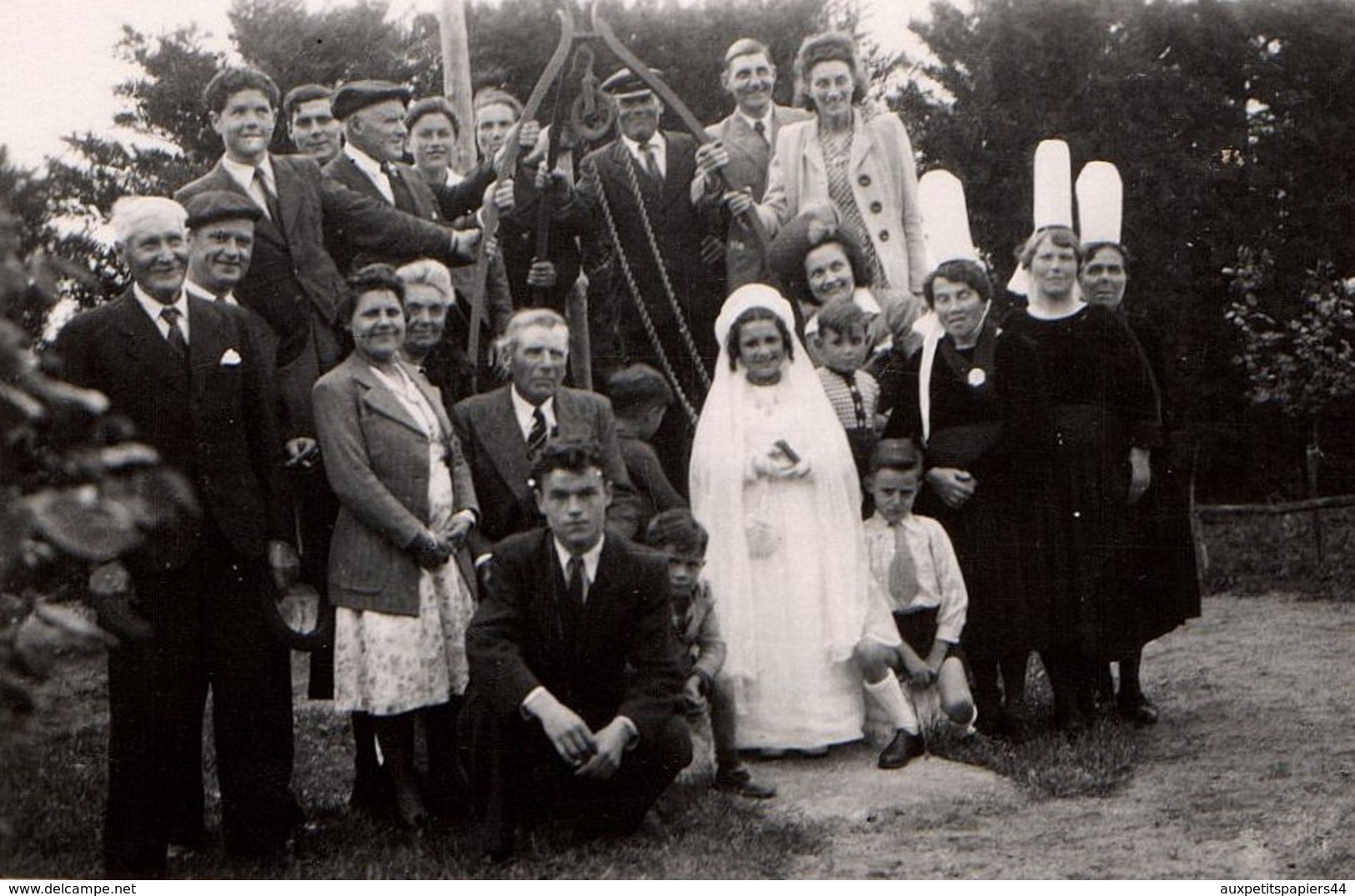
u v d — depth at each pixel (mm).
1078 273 7223
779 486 6551
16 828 5312
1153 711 7145
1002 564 6707
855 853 5266
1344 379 13453
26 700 2990
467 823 5656
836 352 6996
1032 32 14164
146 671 5043
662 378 6676
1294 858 5113
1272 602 11086
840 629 6449
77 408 3105
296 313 6273
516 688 5137
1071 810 5734
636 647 5324
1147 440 6984
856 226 7953
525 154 7434
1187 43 14844
